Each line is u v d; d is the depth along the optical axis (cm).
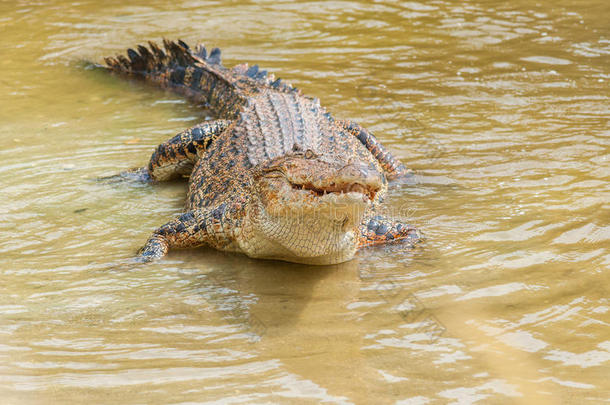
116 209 1418
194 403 790
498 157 1600
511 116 1845
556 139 1683
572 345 898
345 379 835
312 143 1423
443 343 912
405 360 875
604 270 1104
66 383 830
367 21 2739
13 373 851
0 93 2100
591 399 786
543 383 819
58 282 1108
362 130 1606
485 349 895
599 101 1923
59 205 1420
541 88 2036
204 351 905
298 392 809
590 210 1318
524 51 2358
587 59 2259
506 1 2955
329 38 2561
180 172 1619
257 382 831
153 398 799
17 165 1605
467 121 1825
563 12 2773
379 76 2183
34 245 1243
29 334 946
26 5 2986
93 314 1007
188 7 2939
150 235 1302
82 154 1683
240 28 2683
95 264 1178
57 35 2630
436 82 2117
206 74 2142
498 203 1373
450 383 823
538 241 1212
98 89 2175
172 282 1121
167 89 2198
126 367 866
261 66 2292
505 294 1041
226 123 1642
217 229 1228
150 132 1836
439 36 2548
